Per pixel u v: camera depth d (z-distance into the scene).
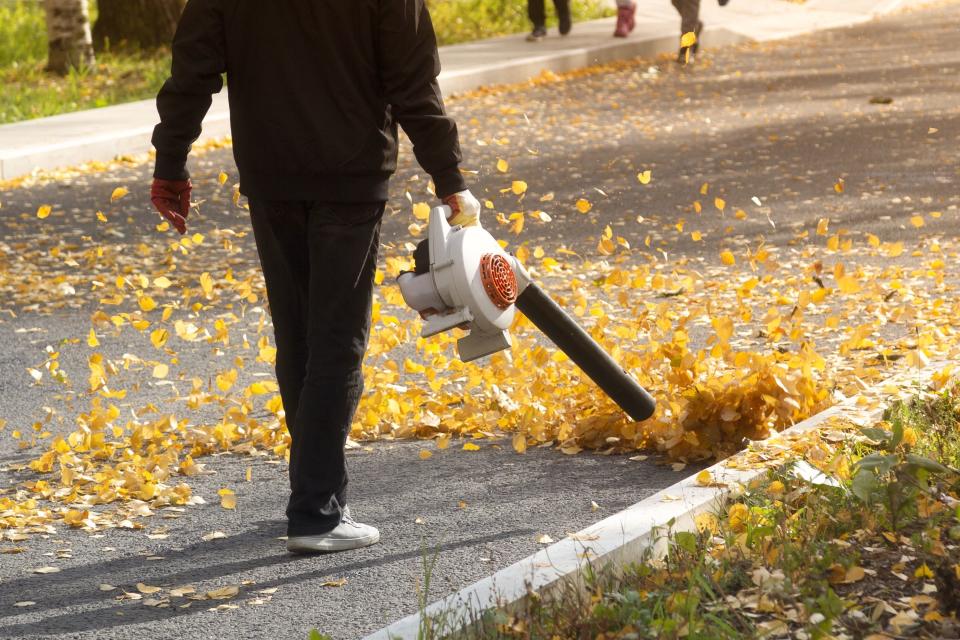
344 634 5.01
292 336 6.00
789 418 6.96
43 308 11.72
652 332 7.94
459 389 8.45
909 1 45.06
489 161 18.97
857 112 22.50
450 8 37.94
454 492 6.73
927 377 7.48
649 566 5.11
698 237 13.62
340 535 5.87
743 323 10.09
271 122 5.56
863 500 5.20
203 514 6.58
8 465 7.54
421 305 5.54
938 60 29.88
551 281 11.96
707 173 17.61
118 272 13.06
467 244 5.42
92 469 7.36
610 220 14.95
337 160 5.53
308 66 5.51
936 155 18.25
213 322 11.05
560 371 8.27
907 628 4.50
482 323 5.49
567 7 33.12
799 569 4.92
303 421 5.76
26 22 34.84
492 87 26.91
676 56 31.73
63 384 9.35
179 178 5.69
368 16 5.48
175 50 5.61
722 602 4.69
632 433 7.25
